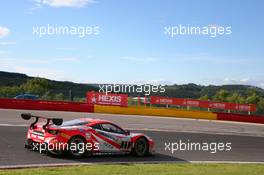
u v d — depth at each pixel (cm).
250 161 1875
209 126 3306
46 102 3431
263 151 2245
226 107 4353
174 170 1377
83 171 1229
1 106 3294
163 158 1719
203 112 4006
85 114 3331
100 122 1602
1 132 2009
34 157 1461
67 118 2917
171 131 2695
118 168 1334
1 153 1491
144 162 1569
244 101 7288
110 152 1611
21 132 2055
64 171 1207
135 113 3738
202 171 1391
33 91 3822
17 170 1192
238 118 4131
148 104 4131
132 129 2614
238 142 2505
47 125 1496
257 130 3438
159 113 3850
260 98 7369
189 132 2745
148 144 1730
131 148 1678
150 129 2706
